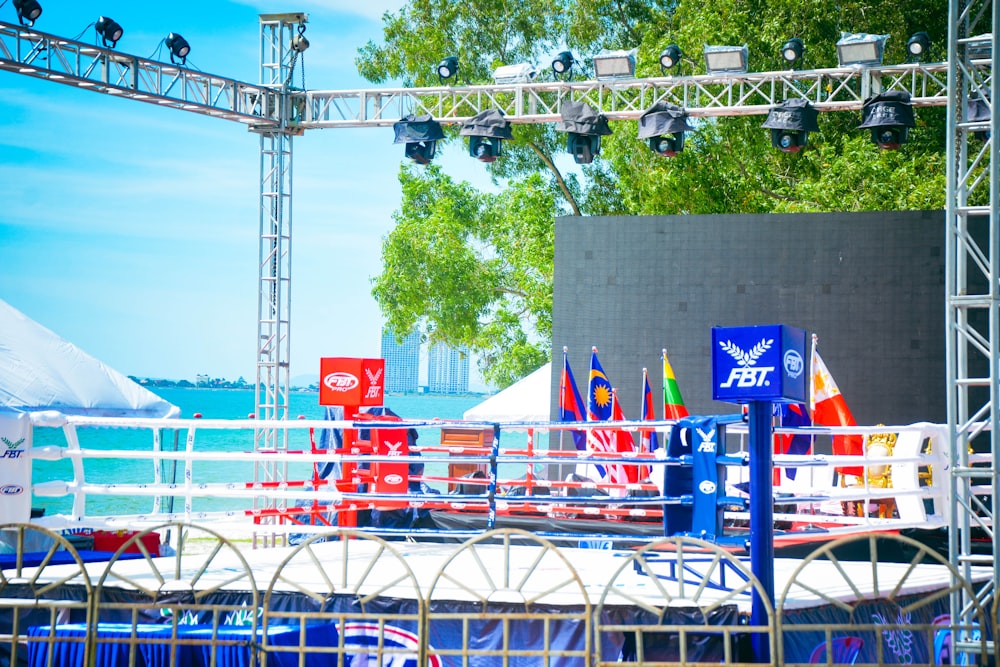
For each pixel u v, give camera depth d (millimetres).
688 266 14477
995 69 8078
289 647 5664
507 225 29156
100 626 6316
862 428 8820
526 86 13703
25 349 13695
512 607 6773
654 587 7168
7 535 10102
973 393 13430
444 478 10742
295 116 14312
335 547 9273
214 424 8773
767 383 6258
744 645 6570
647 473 11656
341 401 10336
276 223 14312
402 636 6918
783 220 14172
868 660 7066
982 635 5449
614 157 24578
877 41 12422
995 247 8062
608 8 28984
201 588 7105
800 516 9125
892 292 13805
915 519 9148
